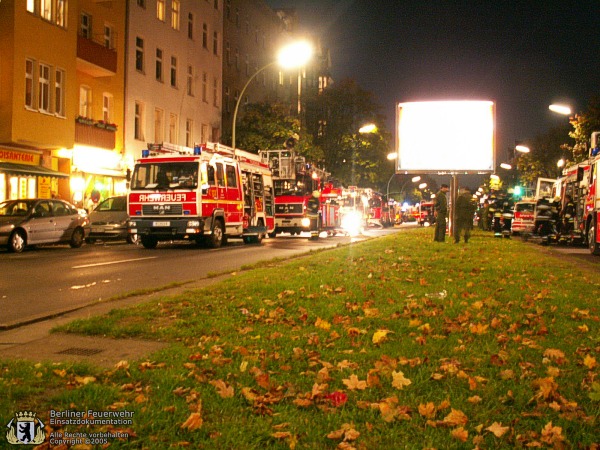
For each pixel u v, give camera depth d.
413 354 5.67
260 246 24.34
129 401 4.38
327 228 33.91
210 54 49.88
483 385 4.74
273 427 3.93
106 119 36.16
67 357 5.86
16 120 26.27
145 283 12.23
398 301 8.74
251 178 26.83
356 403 4.36
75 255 19.22
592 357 5.58
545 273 12.53
